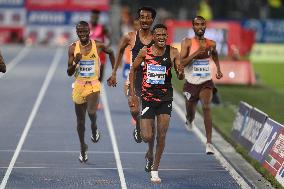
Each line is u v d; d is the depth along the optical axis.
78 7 99.25
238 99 53.47
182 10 111.62
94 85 29.61
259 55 95.00
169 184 27.03
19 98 50.50
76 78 29.72
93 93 29.56
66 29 99.25
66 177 27.83
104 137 36.72
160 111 26.42
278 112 47.97
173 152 33.28
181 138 36.97
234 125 36.31
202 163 30.98
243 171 28.98
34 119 42.00
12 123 40.47
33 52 85.88
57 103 48.47
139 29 28.77
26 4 99.12
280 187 26.36
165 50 26.36
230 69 60.66
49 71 67.44
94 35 45.50
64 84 58.59
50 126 39.75
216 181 27.69
